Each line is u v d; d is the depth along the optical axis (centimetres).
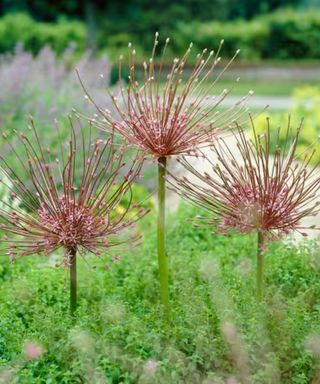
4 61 1135
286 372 416
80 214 453
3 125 909
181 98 475
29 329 455
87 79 975
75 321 458
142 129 460
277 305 451
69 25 2391
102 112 470
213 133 468
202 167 927
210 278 506
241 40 2588
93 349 404
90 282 554
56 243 459
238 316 431
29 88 975
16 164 776
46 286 547
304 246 559
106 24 2550
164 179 475
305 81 2556
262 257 471
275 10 3088
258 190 454
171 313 467
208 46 2561
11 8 2570
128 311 478
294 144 452
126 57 2256
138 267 579
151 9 2567
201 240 664
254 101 2061
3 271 628
